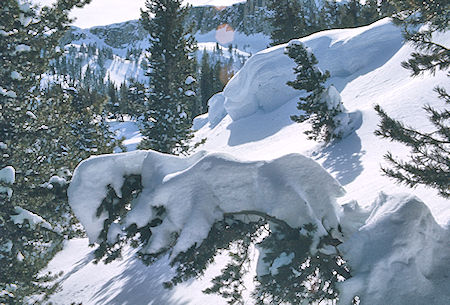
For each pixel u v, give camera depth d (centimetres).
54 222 1239
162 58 2520
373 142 1817
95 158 660
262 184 616
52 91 1455
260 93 3856
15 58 1233
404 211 595
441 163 616
